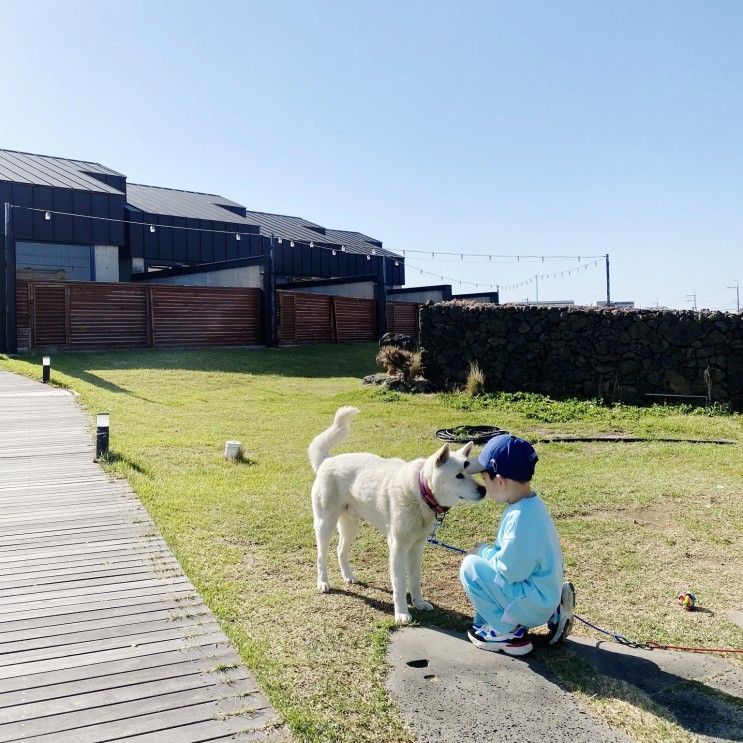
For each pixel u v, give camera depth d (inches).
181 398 593.6
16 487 297.3
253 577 204.4
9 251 774.5
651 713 132.9
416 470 173.2
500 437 160.2
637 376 566.9
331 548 233.9
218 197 1705.2
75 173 1264.8
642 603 192.1
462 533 252.8
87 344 850.1
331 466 196.5
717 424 488.7
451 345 618.5
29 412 474.6
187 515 261.6
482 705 134.8
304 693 138.5
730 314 552.1
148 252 1296.8
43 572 202.1
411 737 124.3
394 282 1788.9
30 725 125.7
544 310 594.9
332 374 807.7
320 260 1579.7
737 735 127.3
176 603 182.1
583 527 259.4
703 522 267.4
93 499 280.7
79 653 153.2
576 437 442.3
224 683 142.0
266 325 985.5
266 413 531.5
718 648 163.9
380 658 153.5
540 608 152.9
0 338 791.1
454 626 174.2
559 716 131.4
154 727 126.0
